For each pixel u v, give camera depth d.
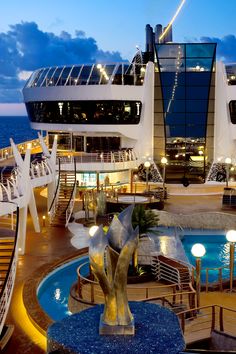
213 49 33.00
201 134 34.31
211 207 27.94
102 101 34.31
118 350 6.03
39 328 12.25
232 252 15.53
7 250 14.82
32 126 39.91
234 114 34.34
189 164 34.78
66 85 34.94
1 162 35.16
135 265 17.14
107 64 35.28
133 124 34.94
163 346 6.12
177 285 15.23
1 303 11.56
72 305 14.59
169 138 34.62
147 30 41.59
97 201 25.20
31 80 39.34
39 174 24.06
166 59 33.53
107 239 6.79
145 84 34.34
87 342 6.23
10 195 18.12
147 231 19.14
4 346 11.44
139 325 6.66
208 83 33.50
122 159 33.00
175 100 34.00
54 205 24.53
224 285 16.03
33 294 14.47
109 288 6.48
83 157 33.59
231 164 34.78
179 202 29.50
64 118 35.69
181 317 12.18
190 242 23.33
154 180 35.00
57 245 20.45
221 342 11.27
